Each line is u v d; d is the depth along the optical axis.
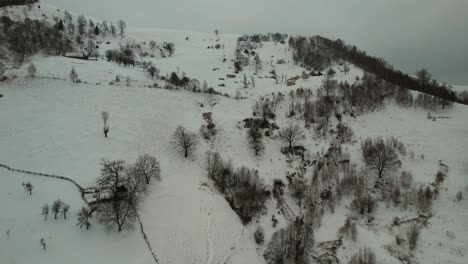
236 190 84.38
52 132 88.81
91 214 65.12
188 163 91.75
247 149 101.94
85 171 77.56
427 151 97.94
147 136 96.00
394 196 84.44
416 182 87.94
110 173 70.88
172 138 98.06
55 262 56.03
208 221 72.56
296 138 104.62
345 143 104.12
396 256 71.38
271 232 77.69
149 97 113.69
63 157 81.44
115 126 95.75
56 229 61.84
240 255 68.81
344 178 89.00
